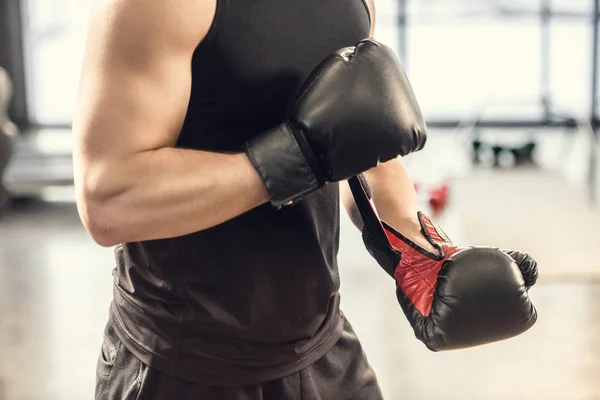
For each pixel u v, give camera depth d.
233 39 1.16
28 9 8.96
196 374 1.29
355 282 4.44
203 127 1.22
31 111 9.00
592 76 8.89
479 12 9.05
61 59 9.10
